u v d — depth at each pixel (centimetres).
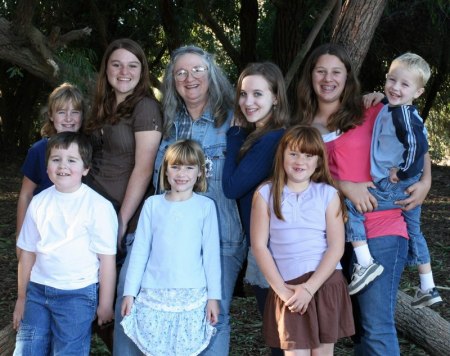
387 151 329
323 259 324
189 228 338
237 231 359
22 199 401
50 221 344
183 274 334
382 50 1389
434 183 1510
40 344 342
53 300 341
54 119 390
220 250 355
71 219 342
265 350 527
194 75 353
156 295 334
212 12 1209
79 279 342
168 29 952
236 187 339
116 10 1134
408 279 716
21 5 537
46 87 1606
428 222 1070
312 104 357
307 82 355
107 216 344
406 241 341
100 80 370
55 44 558
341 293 329
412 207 338
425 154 349
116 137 362
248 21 1025
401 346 533
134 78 361
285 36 924
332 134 343
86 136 370
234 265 361
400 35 1356
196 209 341
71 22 1114
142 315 334
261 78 343
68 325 340
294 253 326
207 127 361
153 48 1345
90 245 344
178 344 330
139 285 340
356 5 402
